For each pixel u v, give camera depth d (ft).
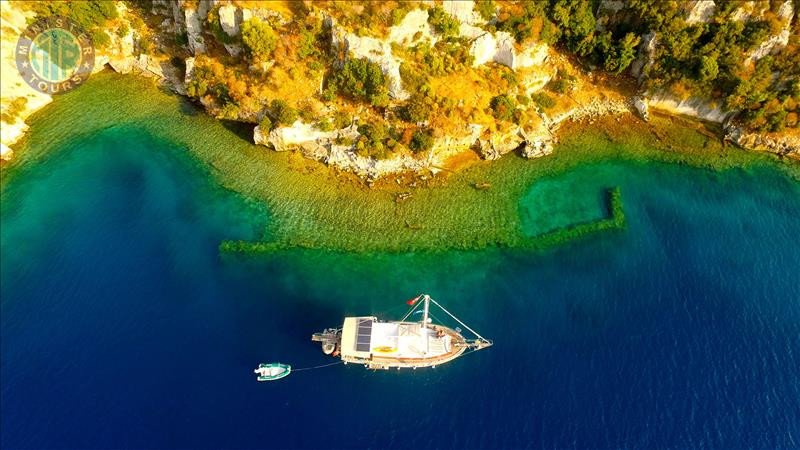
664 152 227.81
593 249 195.42
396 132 207.82
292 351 161.38
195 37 219.61
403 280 183.52
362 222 198.08
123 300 169.07
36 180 199.82
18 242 180.86
